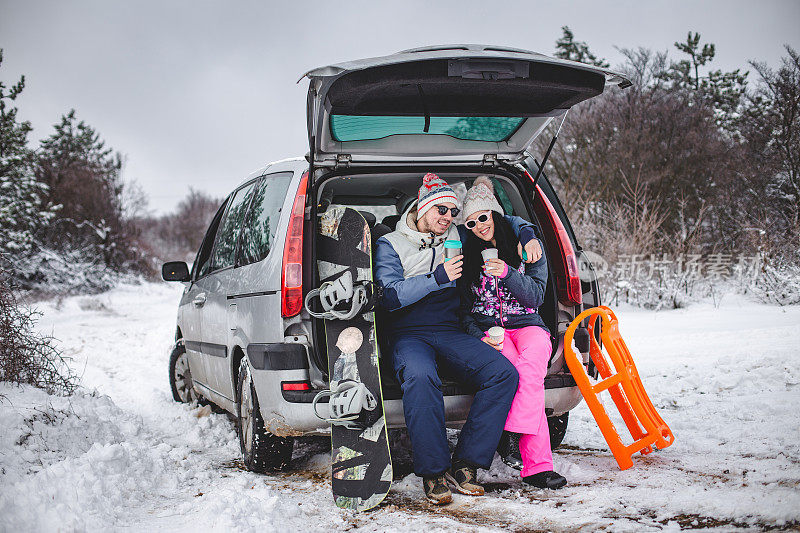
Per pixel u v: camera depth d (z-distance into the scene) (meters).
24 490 3.15
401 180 4.69
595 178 14.94
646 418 3.75
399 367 3.59
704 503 2.96
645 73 17.81
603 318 3.89
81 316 15.27
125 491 3.47
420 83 3.43
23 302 5.23
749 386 5.54
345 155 4.04
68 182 22.81
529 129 4.17
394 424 3.65
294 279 3.61
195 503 3.30
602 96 15.93
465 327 3.89
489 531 2.90
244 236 4.38
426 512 3.23
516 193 4.30
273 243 3.81
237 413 4.35
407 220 3.99
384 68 3.35
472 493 3.45
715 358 6.81
